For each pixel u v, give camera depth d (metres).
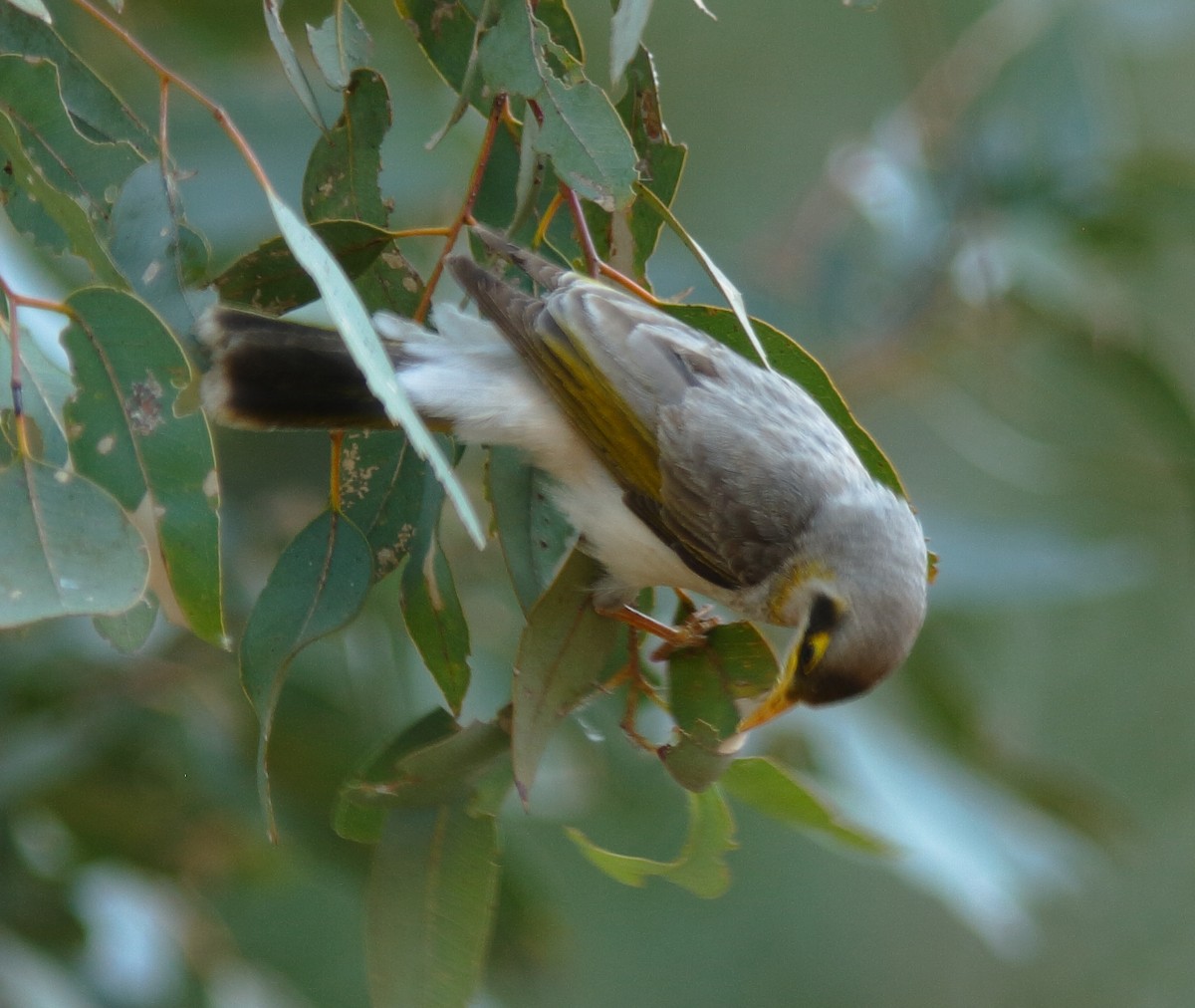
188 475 6.29
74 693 10.35
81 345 6.19
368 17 10.51
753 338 6.78
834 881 19.06
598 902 18.00
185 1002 10.13
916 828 10.36
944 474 16.61
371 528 7.07
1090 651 18.12
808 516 7.70
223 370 6.75
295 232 5.84
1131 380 12.71
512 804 10.57
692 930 18.39
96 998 9.84
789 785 6.75
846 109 18.03
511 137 7.40
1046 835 11.34
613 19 6.52
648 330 7.54
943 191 12.97
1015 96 12.91
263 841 10.59
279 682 6.63
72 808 10.37
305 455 9.80
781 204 17.81
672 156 7.42
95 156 6.66
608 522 7.34
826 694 7.79
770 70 18.16
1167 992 18.31
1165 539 16.81
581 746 10.65
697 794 6.43
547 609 6.80
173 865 10.54
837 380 13.15
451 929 6.59
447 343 7.38
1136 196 12.66
